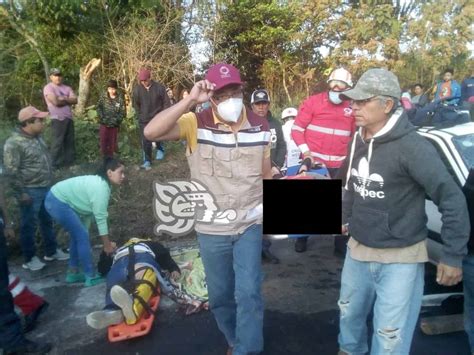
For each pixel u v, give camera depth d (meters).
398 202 2.33
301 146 4.49
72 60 12.84
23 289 3.67
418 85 11.99
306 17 14.73
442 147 3.81
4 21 12.66
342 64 14.10
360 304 2.64
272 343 3.44
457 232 2.22
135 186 7.61
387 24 13.88
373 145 2.35
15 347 3.31
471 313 2.84
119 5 13.18
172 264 4.30
